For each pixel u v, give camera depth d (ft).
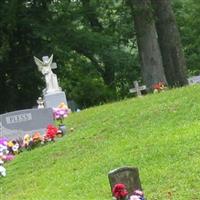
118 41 148.77
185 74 102.63
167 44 102.06
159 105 56.65
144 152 42.04
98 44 132.67
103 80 145.59
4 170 48.39
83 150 49.52
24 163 51.19
